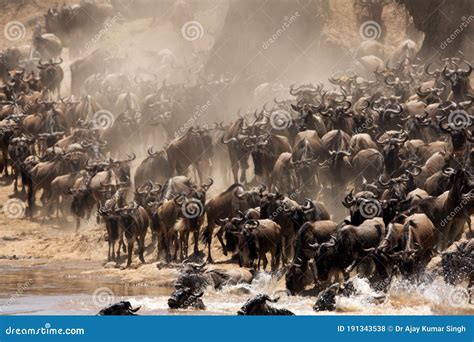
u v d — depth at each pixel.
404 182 42.31
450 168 41.72
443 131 47.31
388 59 80.06
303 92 59.59
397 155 47.31
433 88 58.84
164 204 47.31
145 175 57.09
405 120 52.88
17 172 65.56
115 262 48.81
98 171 56.84
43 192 62.69
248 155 54.97
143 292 40.09
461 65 73.81
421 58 78.06
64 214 60.69
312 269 37.12
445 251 37.97
